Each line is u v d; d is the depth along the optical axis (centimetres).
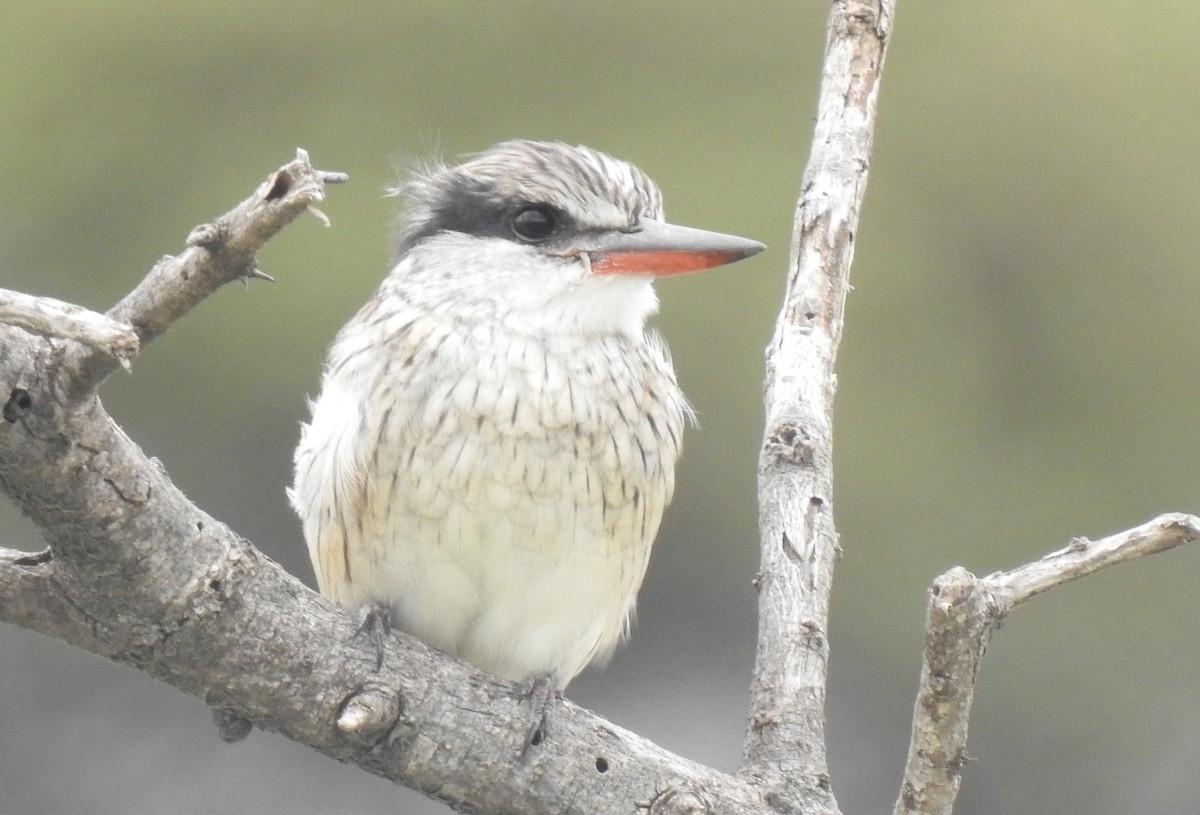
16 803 1330
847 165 710
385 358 656
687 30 1473
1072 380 1434
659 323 1369
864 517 1398
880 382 1431
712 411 1360
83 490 489
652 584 1348
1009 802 1286
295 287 1306
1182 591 1287
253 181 1409
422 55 1457
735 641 1342
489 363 651
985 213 1472
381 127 1438
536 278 669
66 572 517
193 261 453
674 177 1444
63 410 473
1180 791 1268
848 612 1382
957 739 537
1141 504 1403
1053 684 1295
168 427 1302
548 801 581
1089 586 1295
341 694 560
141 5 1402
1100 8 1504
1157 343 1441
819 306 696
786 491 664
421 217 726
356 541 654
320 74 1437
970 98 1503
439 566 648
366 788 1344
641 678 1346
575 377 655
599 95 1479
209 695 550
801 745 611
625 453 657
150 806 1334
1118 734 1287
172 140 1409
